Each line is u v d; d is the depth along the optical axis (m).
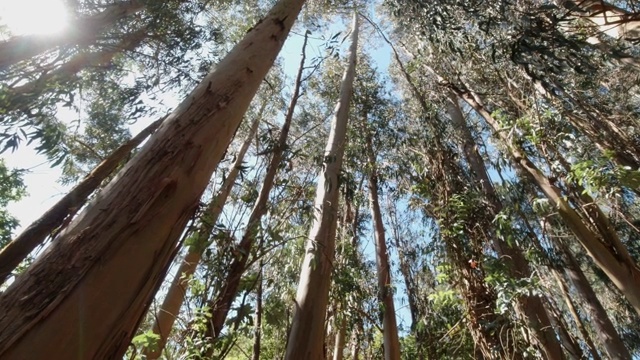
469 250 4.41
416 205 5.53
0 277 1.87
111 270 1.08
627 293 2.83
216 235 2.38
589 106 4.29
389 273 5.44
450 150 5.68
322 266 2.86
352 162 5.67
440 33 3.69
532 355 3.46
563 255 5.46
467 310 4.13
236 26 6.12
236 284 2.46
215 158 1.68
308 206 3.33
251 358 2.62
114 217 1.19
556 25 2.42
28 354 0.84
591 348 4.88
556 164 3.48
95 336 0.97
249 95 2.15
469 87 5.39
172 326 3.00
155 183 1.35
